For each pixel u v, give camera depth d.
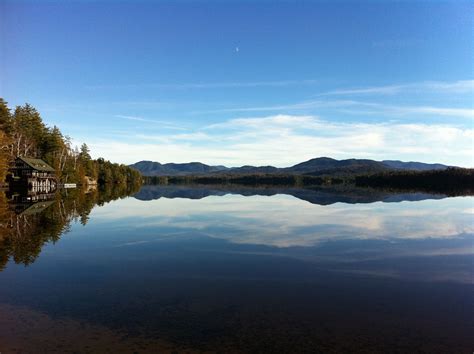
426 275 20.42
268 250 26.67
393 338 12.62
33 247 27.00
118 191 113.94
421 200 77.31
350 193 110.50
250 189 149.00
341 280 19.36
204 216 47.09
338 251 26.48
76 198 74.12
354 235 33.00
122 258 23.98
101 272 20.59
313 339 12.42
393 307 15.49
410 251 26.62
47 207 53.94
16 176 97.19
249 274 20.38
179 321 13.75
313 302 16.00
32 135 115.56
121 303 15.63
